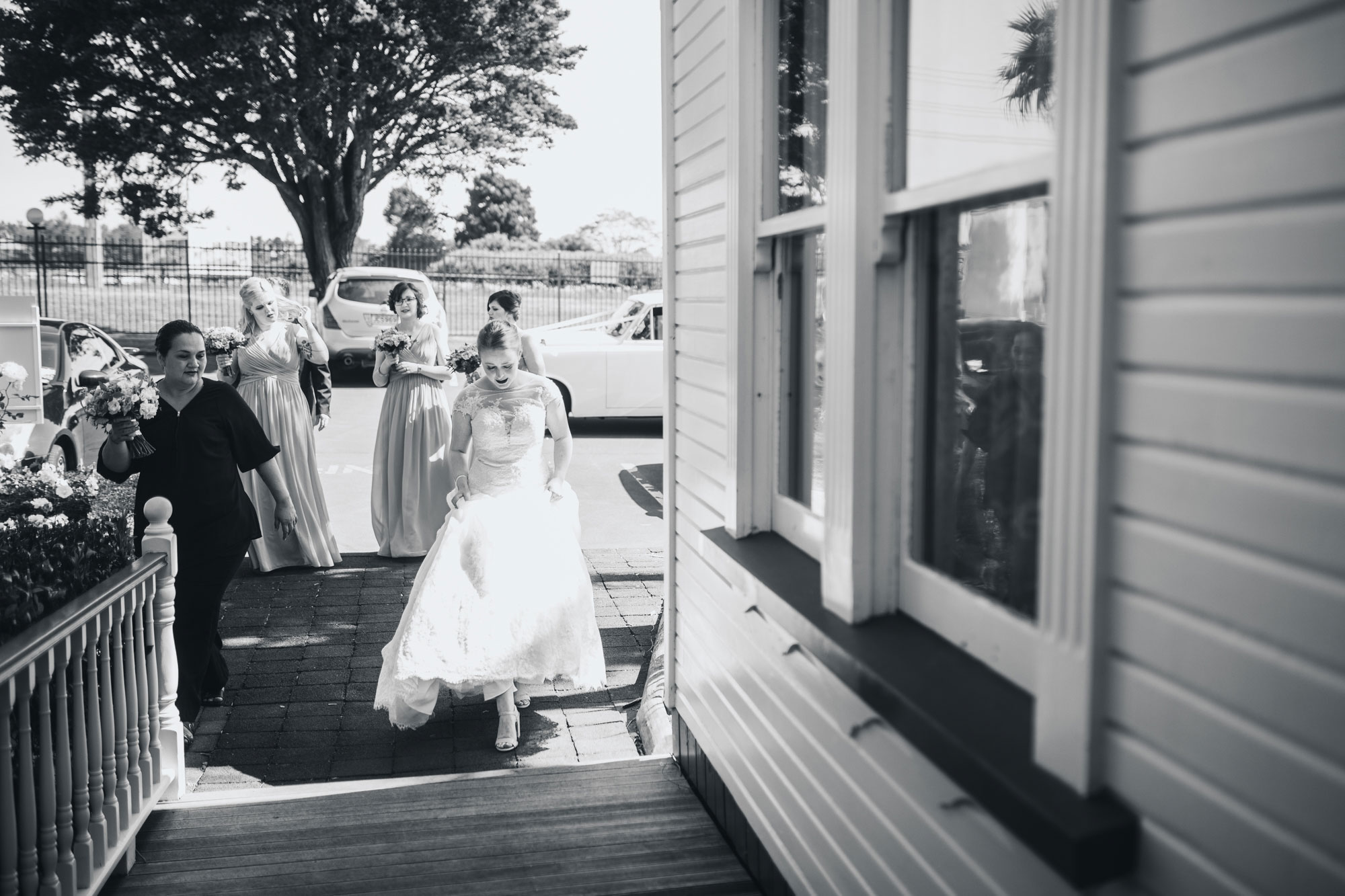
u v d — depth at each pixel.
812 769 2.83
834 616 2.59
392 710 4.75
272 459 4.98
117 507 4.04
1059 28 1.60
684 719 4.27
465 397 4.88
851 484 2.50
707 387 3.81
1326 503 1.21
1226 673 1.36
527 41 25.92
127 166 25.58
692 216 3.97
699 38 3.80
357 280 18.09
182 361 4.74
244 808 3.99
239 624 6.36
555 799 4.08
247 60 22.83
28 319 7.73
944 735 1.87
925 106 2.42
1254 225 1.29
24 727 2.86
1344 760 1.20
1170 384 1.43
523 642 4.62
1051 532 1.67
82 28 22.84
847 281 2.48
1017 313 2.15
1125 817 1.54
